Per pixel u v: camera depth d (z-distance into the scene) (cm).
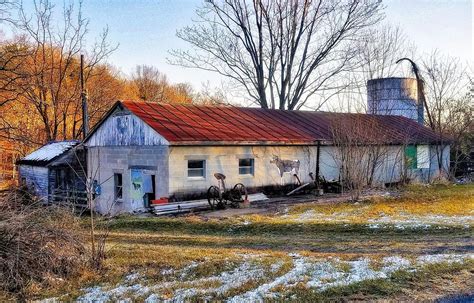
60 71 3462
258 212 1608
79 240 880
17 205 846
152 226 1411
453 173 2747
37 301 705
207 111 2216
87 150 2309
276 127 2230
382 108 3225
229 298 688
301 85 3706
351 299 678
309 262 855
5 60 2952
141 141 1873
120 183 2058
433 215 1378
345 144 2017
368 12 3512
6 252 755
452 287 723
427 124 3203
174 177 1722
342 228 1234
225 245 1098
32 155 2772
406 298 680
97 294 730
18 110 3794
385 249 985
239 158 1933
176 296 701
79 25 3569
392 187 2267
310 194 2120
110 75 4684
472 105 2978
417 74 3209
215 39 5350
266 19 3600
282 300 673
